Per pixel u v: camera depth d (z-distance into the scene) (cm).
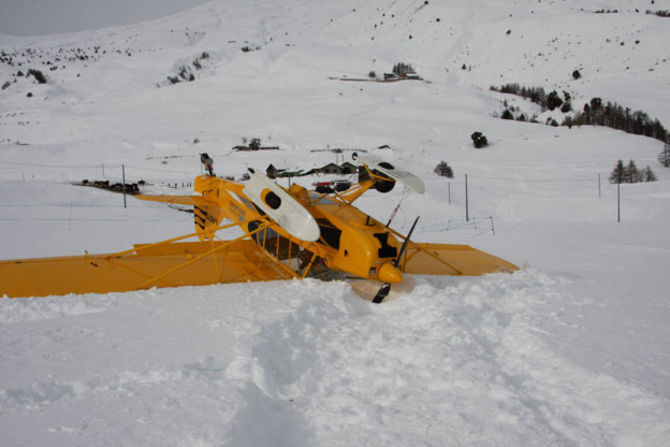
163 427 281
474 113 14038
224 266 775
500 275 745
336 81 19625
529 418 301
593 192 5247
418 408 320
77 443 263
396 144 11144
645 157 8106
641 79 15325
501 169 7444
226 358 395
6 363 382
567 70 18088
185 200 1044
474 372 369
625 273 888
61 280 653
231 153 10494
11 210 2512
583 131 11006
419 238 2206
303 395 349
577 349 409
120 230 2053
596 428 290
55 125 14775
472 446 270
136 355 399
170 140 12175
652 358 384
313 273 721
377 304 593
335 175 6269
